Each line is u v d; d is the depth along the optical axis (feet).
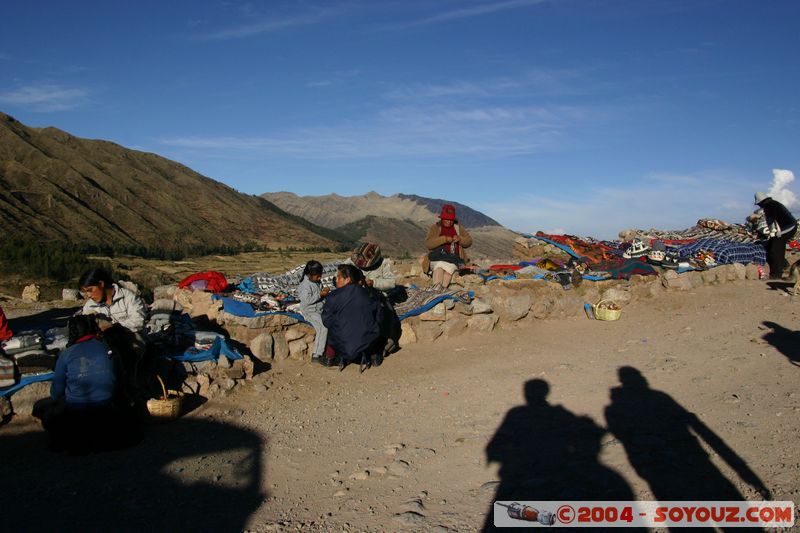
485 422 21.24
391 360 30.35
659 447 17.52
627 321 37.86
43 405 19.52
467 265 42.34
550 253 51.44
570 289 40.47
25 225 361.51
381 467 17.60
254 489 16.24
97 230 409.49
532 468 17.02
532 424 20.67
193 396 23.15
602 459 17.02
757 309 38.60
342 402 24.20
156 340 23.70
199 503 15.23
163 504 15.08
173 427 20.70
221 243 484.33
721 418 19.58
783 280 47.26
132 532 13.64
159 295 33.19
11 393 19.77
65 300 53.78
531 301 37.09
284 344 28.89
